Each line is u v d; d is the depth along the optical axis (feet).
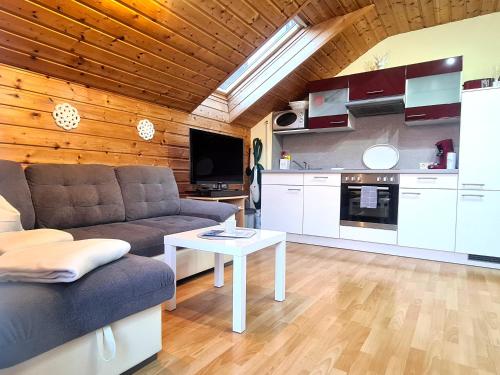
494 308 6.40
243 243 5.56
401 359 4.56
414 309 6.30
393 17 11.19
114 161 9.37
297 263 9.68
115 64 8.43
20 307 3.05
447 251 9.83
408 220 10.36
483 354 4.71
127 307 4.00
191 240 5.84
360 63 13.19
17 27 6.44
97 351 3.77
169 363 4.44
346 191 11.46
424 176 10.06
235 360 4.51
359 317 5.93
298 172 12.44
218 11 8.21
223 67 10.39
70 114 8.18
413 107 10.86
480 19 11.05
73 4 6.58
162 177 9.80
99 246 4.11
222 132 13.34
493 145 9.07
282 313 6.09
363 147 13.07
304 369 4.30
